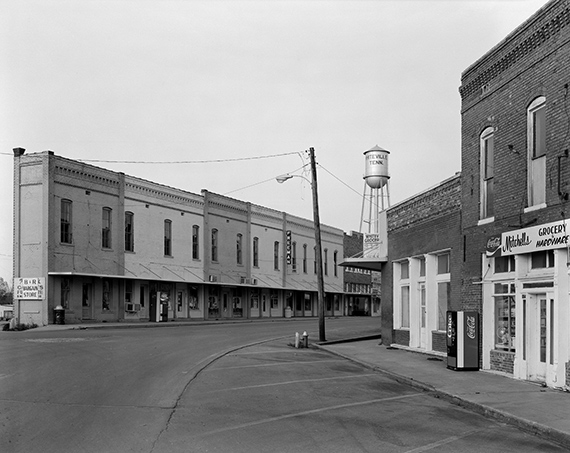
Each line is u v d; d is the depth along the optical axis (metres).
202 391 13.15
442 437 9.45
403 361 19.52
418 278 22.83
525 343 14.89
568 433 9.20
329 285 71.38
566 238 12.91
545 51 14.20
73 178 36.75
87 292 37.47
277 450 8.33
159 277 43.62
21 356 17.50
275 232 61.06
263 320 52.34
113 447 8.13
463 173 18.23
